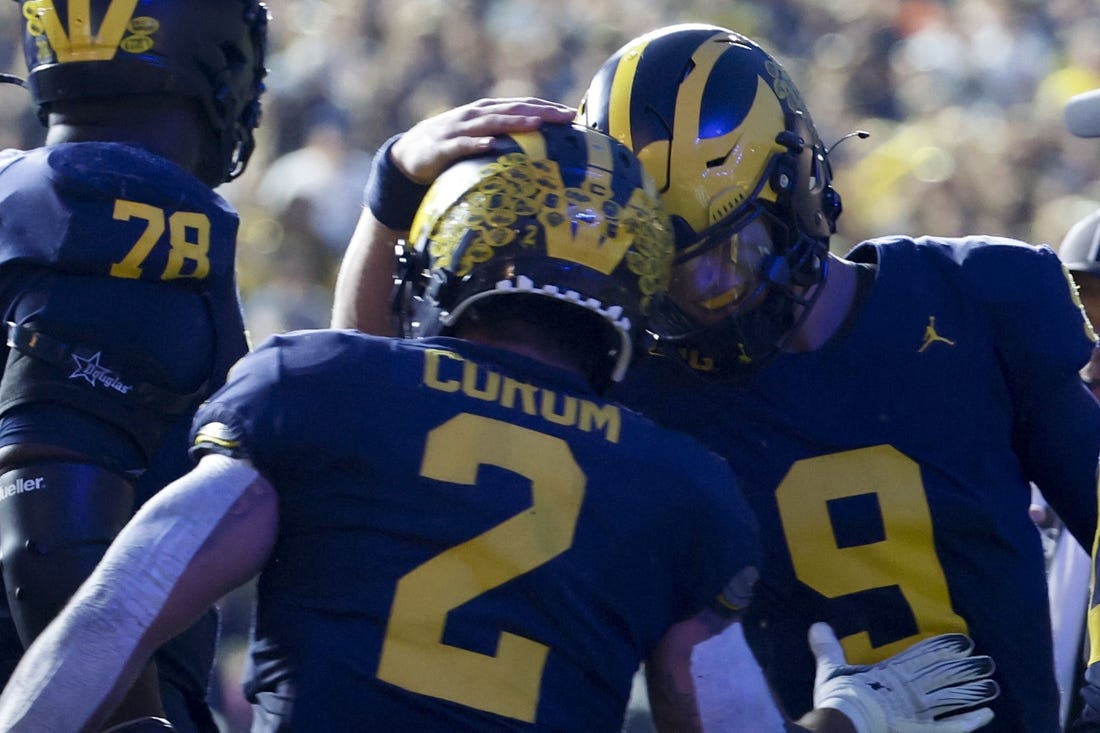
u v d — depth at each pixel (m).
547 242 6.35
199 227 7.09
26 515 6.62
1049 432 8.26
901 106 32.88
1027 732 8.28
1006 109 32.53
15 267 6.92
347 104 31.56
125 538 5.93
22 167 7.10
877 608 8.08
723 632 6.35
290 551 6.14
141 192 6.99
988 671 7.35
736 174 7.74
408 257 6.73
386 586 6.01
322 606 6.05
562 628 6.07
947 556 8.09
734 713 6.29
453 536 6.03
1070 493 8.27
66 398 6.77
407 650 5.98
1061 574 10.20
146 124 7.52
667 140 7.77
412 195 7.97
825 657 7.18
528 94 32.16
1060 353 8.18
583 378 6.47
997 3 34.41
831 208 8.21
